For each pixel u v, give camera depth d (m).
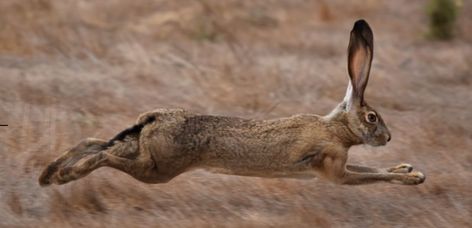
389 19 40.72
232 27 35.28
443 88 28.66
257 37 34.22
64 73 26.48
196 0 37.66
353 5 42.53
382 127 16.66
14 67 26.92
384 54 32.56
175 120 15.68
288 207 17.12
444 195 18.31
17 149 18.81
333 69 29.56
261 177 16.70
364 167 17.05
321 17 39.06
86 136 20.14
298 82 27.30
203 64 28.77
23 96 23.28
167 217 16.22
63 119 21.39
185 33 33.84
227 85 26.08
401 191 18.31
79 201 16.39
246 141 15.87
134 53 29.34
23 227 15.08
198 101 24.55
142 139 15.55
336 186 18.19
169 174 15.79
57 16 33.91
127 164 15.45
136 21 35.19
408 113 25.03
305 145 16.05
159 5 37.22
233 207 16.97
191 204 16.94
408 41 36.31
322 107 24.75
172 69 27.94
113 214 16.19
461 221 16.88
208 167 16.03
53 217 15.70
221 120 15.97
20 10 33.59
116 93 24.61
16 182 17.30
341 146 16.33
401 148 21.20
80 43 30.23
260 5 39.75
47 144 19.16
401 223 16.81
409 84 28.50
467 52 34.53
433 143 21.75
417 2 44.34
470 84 29.52
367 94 26.39
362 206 17.47
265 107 24.41
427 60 32.50
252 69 28.31
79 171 15.24
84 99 23.70
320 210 16.91
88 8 36.38
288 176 16.33
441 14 37.25
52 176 15.52
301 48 32.88
